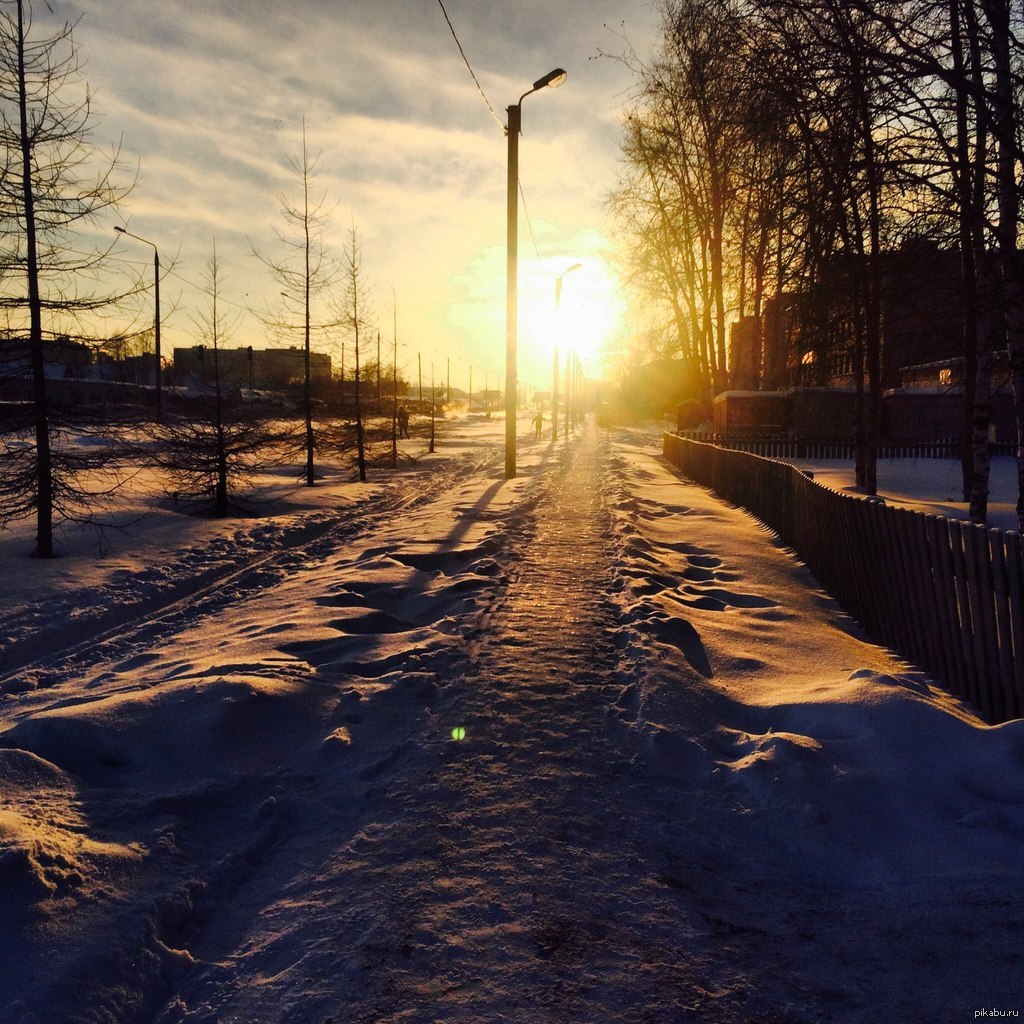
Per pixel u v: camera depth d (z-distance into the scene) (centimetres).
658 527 1325
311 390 2644
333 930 275
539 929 276
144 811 347
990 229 711
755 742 424
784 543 1224
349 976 251
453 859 321
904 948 273
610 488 1917
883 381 4116
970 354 1812
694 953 267
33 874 274
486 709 482
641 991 246
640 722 454
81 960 245
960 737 415
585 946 268
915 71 598
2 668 655
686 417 5234
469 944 267
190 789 371
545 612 732
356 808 371
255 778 393
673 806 372
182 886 294
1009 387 3481
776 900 304
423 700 503
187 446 1565
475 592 818
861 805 369
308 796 382
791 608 795
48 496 1111
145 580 964
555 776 398
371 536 1295
